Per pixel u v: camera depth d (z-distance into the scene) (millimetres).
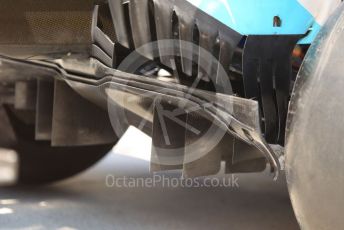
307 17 2043
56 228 2635
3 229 2600
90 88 2457
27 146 3373
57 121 2756
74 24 2316
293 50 2076
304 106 1655
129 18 2207
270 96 2045
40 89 2932
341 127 1554
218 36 2059
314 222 1639
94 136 2812
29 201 3098
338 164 1553
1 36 2410
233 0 2039
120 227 2658
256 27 2020
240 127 1994
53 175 3424
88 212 2902
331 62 1621
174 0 2107
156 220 2773
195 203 3098
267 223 2717
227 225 2686
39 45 2391
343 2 1772
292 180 1685
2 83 3205
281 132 2043
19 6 2357
